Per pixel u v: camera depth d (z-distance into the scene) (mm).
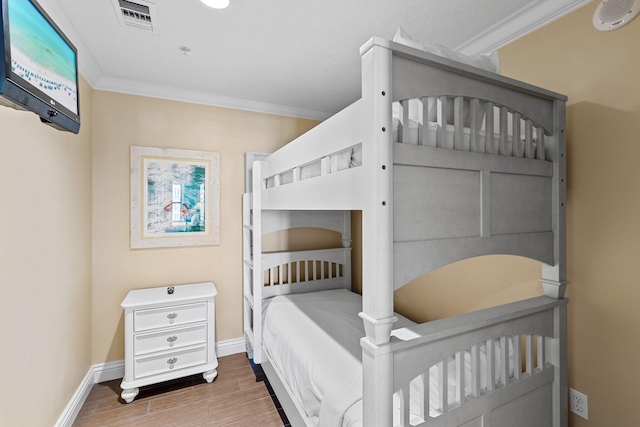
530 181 1297
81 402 2104
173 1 1583
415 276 999
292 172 1932
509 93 1229
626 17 1310
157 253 2619
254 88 2680
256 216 2420
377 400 934
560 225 1370
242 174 2936
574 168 1500
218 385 2369
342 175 1155
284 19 1740
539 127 1338
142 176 2551
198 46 2021
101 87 2432
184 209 2693
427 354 1036
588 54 1445
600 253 1411
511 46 1785
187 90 2689
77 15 1691
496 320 1187
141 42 1969
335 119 1242
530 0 1578
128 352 2164
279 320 2203
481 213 1146
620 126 1344
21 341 1376
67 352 1897
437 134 1073
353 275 3346
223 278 2852
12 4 817
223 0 1577
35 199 1506
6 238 1273
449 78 1070
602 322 1404
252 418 1987
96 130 2414
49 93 1003
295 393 1683
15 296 1331
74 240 2021
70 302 1947
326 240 3248
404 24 1787
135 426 1911
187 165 2705
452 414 1087
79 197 2119
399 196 976
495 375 1281
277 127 3090
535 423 1330
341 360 1572
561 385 1387
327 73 2414
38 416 1524
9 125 1300
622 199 1339
